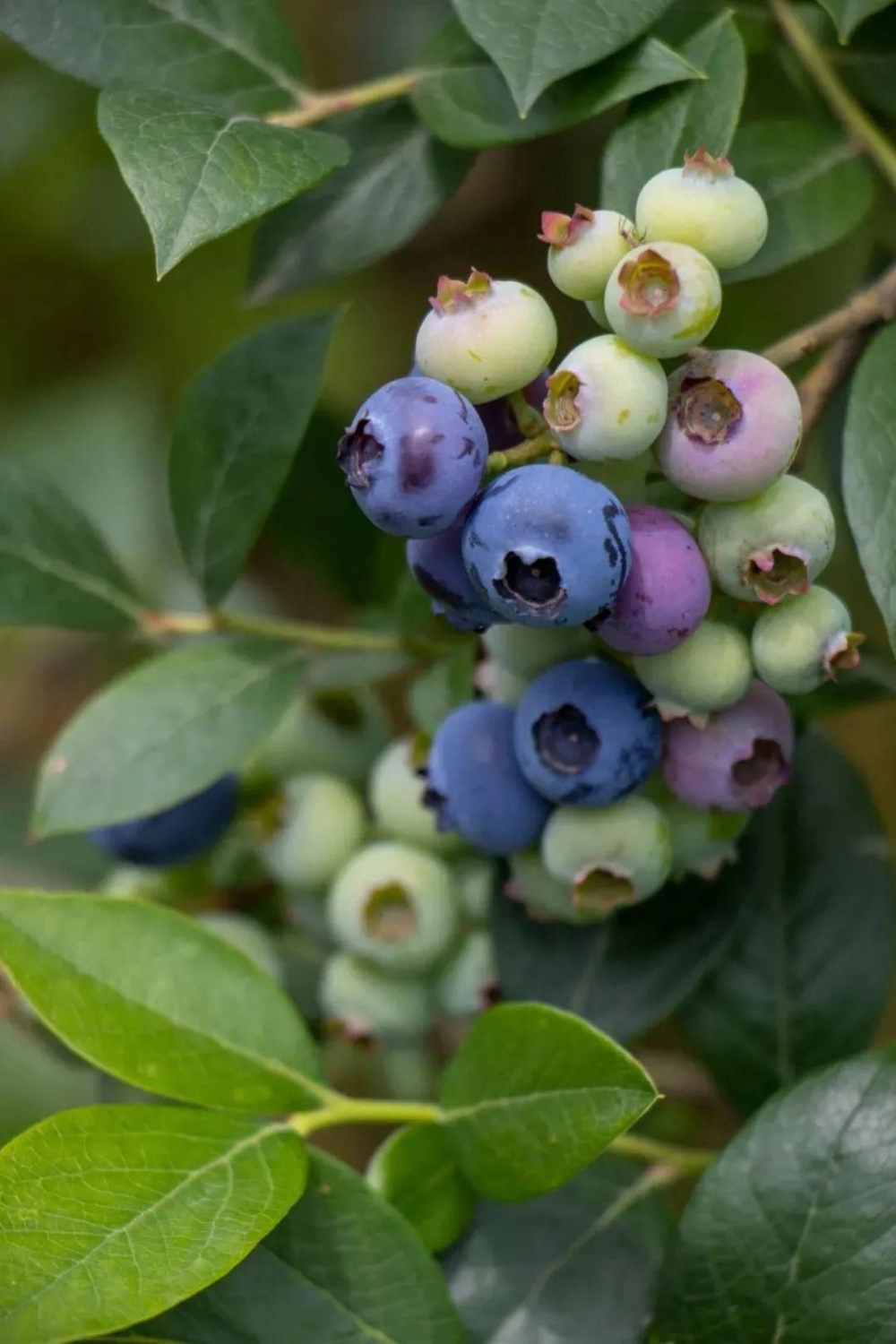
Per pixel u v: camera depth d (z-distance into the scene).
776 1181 0.39
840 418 0.44
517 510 0.36
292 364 0.43
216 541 0.44
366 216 0.42
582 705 0.38
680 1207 0.46
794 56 0.43
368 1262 0.39
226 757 0.43
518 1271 0.41
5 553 0.44
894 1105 0.39
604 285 0.37
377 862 0.43
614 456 0.37
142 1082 0.39
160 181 0.38
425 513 0.36
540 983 0.42
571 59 0.38
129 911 0.40
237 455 0.43
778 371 0.37
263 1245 0.39
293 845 0.44
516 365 0.37
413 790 0.43
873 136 0.41
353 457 0.37
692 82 0.39
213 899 0.46
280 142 0.38
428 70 0.42
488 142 0.40
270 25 0.42
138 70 0.41
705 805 0.39
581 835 0.39
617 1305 0.41
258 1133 0.39
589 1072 0.38
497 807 0.40
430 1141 0.40
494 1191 0.39
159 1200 0.37
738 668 0.38
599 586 0.36
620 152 0.39
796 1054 0.43
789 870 0.43
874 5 0.40
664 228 0.37
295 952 0.45
